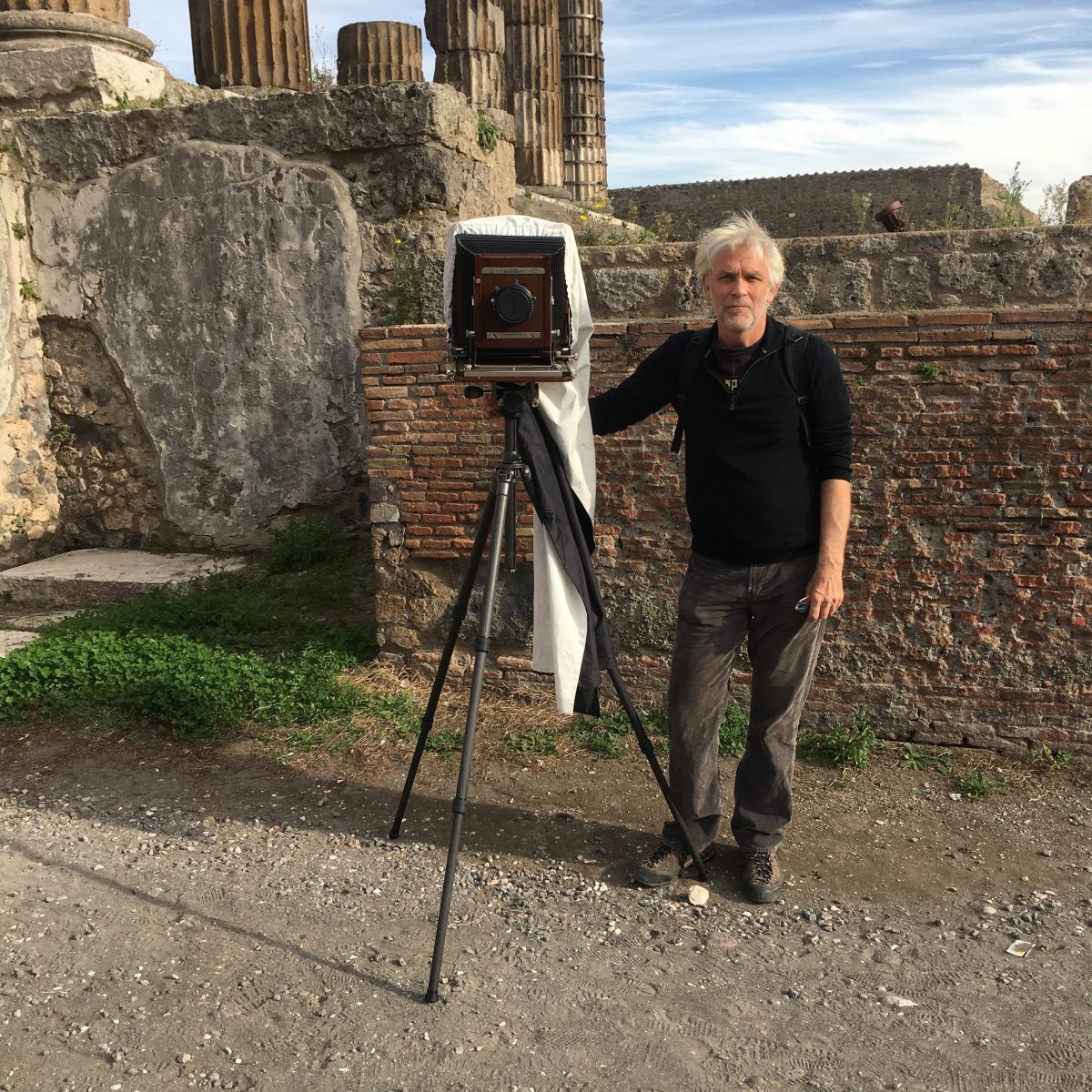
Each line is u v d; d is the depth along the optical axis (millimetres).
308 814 4246
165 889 3623
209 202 7102
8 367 7359
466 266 3188
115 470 7777
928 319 4418
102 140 7258
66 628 6289
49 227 7477
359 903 3533
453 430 5109
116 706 5223
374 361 5121
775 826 3641
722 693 3607
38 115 7402
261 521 7465
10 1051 2732
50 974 3090
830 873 3768
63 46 7348
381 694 5309
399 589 5371
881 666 4746
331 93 6723
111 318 7488
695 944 3295
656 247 4883
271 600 6637
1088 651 4504
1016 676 4605
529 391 3316
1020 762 4617
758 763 3623
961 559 4570
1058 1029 2828
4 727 5086
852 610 4727
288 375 7172
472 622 5305
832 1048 2746
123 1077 2635
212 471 7488
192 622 6371
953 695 4688
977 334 4375
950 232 4496
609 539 4977
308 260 6965
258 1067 2668
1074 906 3525
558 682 3439
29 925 3369
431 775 4578
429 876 3727
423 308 5508
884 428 4539
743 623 3535
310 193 6871
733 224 3221
